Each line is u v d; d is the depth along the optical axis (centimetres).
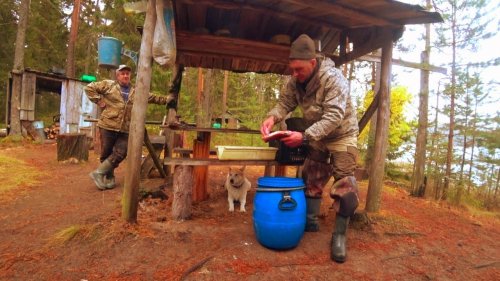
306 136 261
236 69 613
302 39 268
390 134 767
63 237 275
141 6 349
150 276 225
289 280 230
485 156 574
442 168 583
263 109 1115
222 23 443
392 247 301
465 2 534
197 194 426
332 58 466
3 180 505
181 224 321
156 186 490
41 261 240
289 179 279
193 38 380
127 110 476
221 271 235
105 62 465
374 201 388
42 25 1791
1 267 229
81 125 1198
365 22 371
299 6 339
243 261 252
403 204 480
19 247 263
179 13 406
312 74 277
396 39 380
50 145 1077
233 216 365
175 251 263
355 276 243
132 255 254
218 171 679
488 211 530
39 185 490
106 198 417
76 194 439
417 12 326
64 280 217
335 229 278
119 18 1249
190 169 338
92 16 1736
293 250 278
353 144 296
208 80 1254
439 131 589
